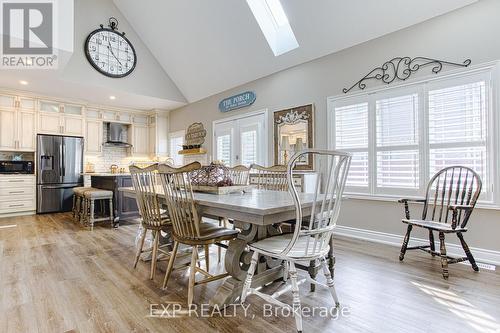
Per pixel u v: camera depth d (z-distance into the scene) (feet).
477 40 8.64
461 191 8.86
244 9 13.04
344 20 11.01
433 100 9.54
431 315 5.53
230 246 6.14
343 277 7.43
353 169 11.64
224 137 18.33
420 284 6.97
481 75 8.59
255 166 9.97
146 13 16.57
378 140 10.90
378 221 10.93
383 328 5.10
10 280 7.25
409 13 9.75
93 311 5.72
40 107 18.37
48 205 18.16
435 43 9.47
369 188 11.16
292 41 13.32
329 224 5.50
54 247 10.37
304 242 5.83
